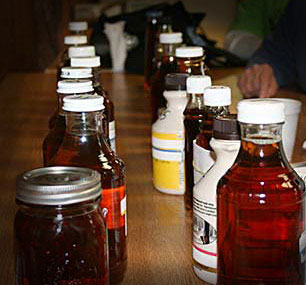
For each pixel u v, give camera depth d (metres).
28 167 1.31
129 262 0.83
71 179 0.58
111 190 0.73
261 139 0.62
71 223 0.59
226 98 0.81
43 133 1.61
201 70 1.13
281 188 0.63
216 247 0.73
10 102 2.08
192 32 2.51
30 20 3.19
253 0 3.42
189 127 0.97
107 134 0.96
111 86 2.35
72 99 0.71
